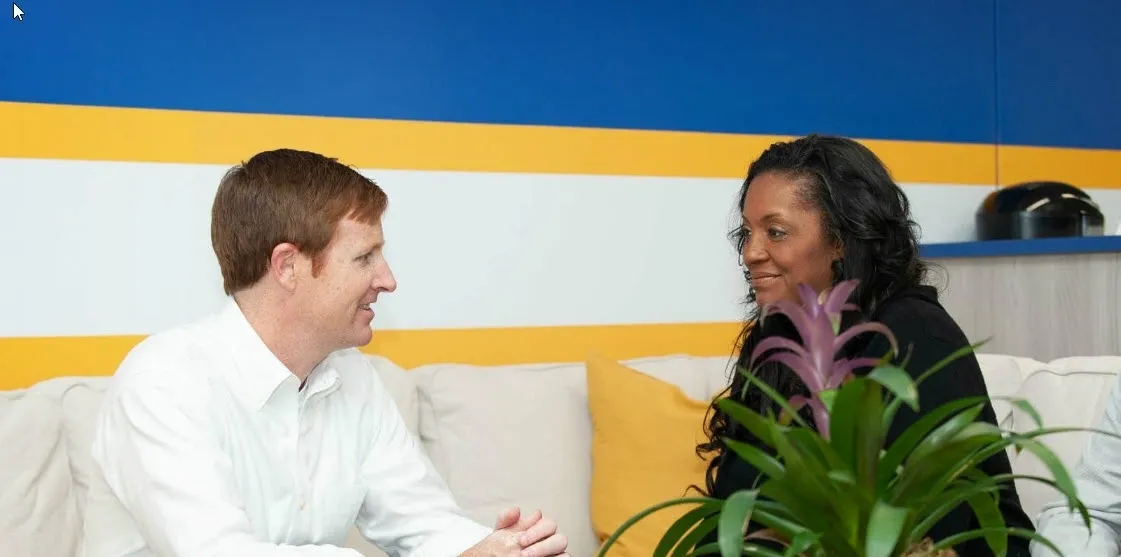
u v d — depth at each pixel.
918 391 1.48
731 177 3.33
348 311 1.77
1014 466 2.36
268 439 1.79
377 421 1.98
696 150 3.28
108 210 2.72
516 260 3.08
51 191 2.68
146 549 1.77
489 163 3.05
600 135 3.17
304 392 1.84
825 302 0.98
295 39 2.88
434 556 1.88
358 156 2.93
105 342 2.72
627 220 3.20
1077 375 2.38
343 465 1.90
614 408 2.55
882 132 3.52
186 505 1.63
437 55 3.00
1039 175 3.75
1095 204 3.40
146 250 2.75
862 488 0.89
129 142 2.73
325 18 2.90
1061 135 3.78
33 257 2.66
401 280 2.96
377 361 2.63
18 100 2.65
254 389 1.76
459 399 2.57
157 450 1.66
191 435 1.67
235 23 2.82
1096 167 3.83
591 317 3.16
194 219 2.79
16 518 2.20
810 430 0.90
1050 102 3.75
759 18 3.36
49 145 2.67
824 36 3.44
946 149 3.61
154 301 2.76
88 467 2.31
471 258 3.03
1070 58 3.78
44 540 2.22
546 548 1.74
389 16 2.96
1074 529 1.64
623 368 2.61
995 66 3.67
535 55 3.10
